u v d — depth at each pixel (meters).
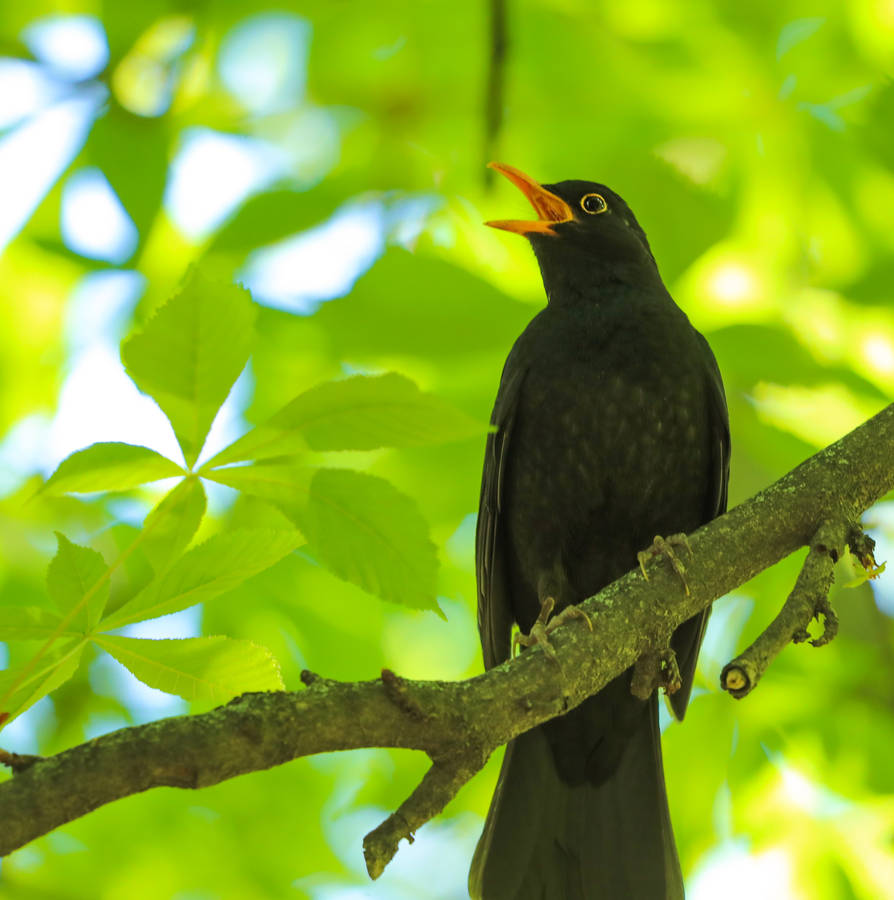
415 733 5.25
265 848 12.02
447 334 9.23
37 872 11.70
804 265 10.86
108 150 9.91
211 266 9.49
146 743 4.71
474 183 10.84
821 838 11.32
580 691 6.33
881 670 11.27
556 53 10.51
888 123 10.38
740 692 5.84
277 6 10.45
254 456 4.07
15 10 10.17
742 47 10.41
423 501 10.64
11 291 11.71
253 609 11.12
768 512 6.88
